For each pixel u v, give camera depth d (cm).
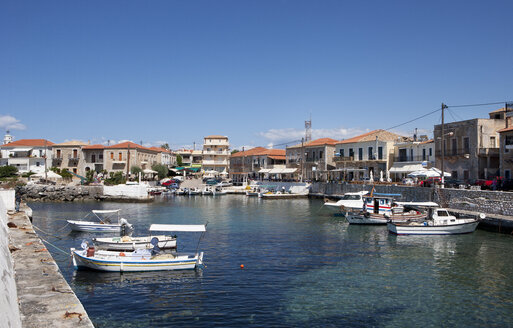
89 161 9838
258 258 2491
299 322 1492
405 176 6191
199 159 13650
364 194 5059
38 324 688
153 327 1444
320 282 1988
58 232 3484
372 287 1911
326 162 8294
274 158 10419
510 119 4975
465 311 1608
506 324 1484
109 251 2338
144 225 3975
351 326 1463
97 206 5981
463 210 3906
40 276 998
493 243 2923
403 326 1466
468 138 4962
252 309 1623
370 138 7194
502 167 4428
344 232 3519
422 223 3375
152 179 9912
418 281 2002
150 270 2173
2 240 682
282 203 6662
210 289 1880
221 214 4994
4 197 3192
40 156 9762
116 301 1719
